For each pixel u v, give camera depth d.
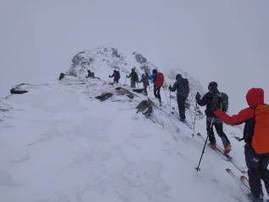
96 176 6.84
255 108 6.67
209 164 8.84
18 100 11.52
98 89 13.74
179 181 7.38
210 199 7.03
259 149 6.47
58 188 6.25
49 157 7.28
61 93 12.83
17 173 6.51
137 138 8.97
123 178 6.98
